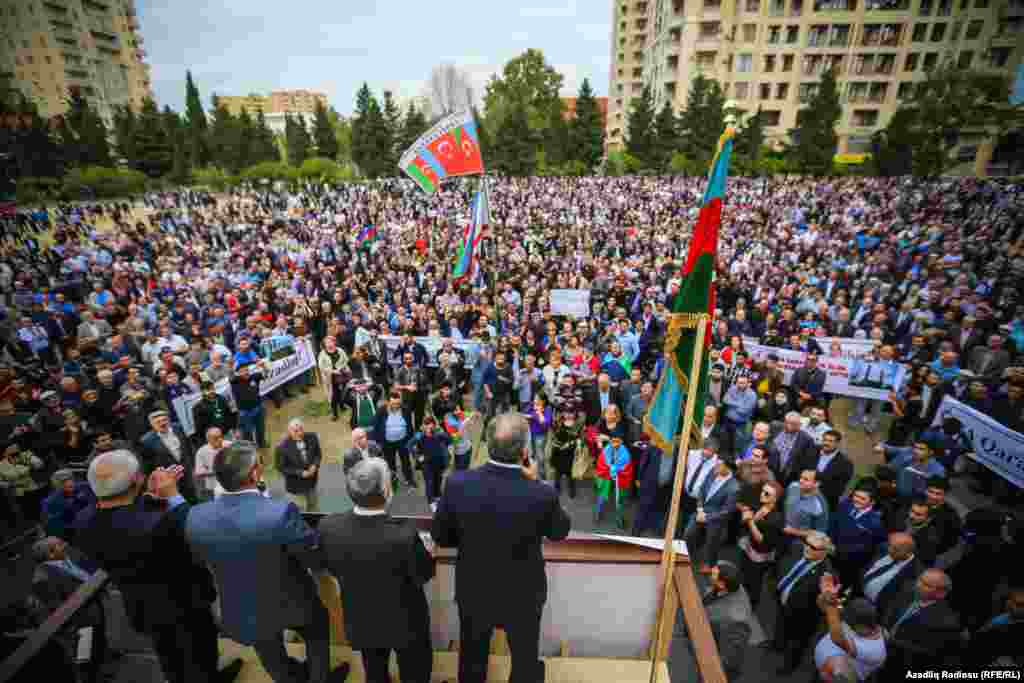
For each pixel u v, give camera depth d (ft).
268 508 7.49
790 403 27.66
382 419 26.22
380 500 7.30
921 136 141.90
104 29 315.17
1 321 41.24
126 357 29.66
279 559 7.53
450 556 9.35
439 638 9.87
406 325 37.47
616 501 23.82
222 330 38.22
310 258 66.33
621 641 9.62
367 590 7.38
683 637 9.36
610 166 195.83
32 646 8.01
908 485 20.15
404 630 7.65
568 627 9.62
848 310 37.17
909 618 13.71
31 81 281.95
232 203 134.92
